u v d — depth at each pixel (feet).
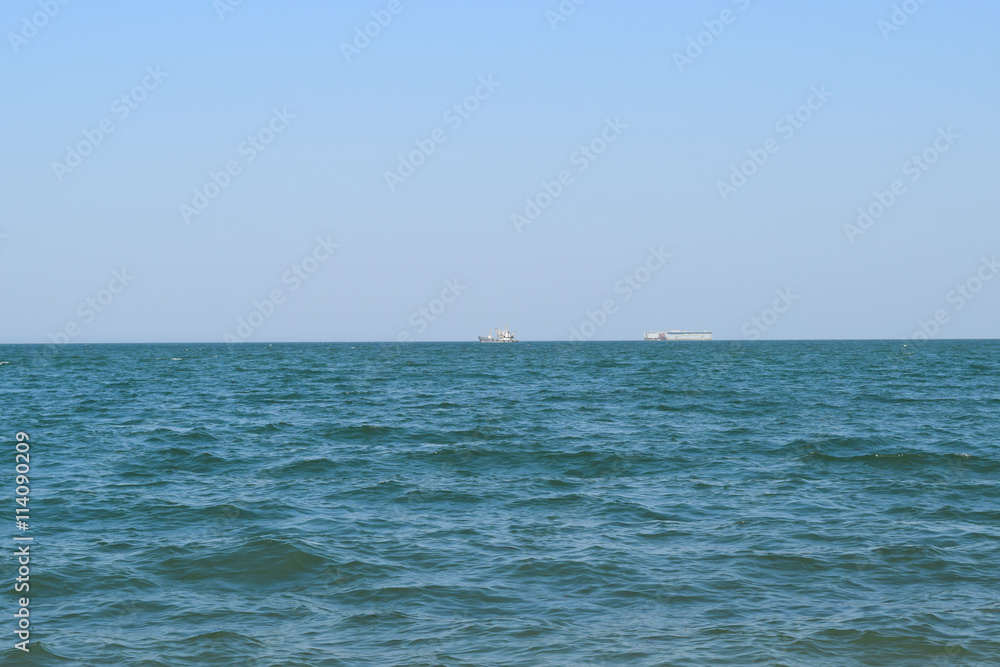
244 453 104.22
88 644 42.01
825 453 100.22
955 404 167.32
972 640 42.27
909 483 82.07
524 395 198.29
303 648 41.57
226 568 54.65
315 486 82.79
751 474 87.97
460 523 67.10
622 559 56.39
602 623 45.06
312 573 53.83
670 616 46.09
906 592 49.83
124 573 53.36
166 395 203.41
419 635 43.34
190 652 41.11
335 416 150.61
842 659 40.14
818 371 310.04
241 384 247.50
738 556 57.11
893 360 425.69
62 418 147.13
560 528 65.31
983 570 53.88
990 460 93.09
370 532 64.03
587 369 340.18
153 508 72.13
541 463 95.71
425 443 112.57
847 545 59.57
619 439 115.44
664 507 72.54
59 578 52.19
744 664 39.55
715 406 165.58
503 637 43.01
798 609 47.03
